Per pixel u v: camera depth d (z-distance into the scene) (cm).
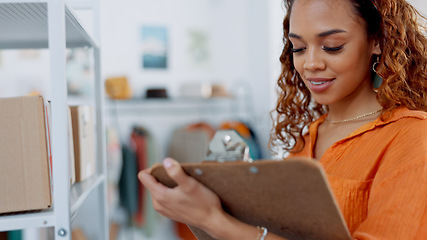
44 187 103
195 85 350
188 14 384
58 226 100
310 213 74
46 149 103
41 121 102
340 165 103
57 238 100
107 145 315
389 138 94
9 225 97
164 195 77
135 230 325
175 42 379
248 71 406
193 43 386
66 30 133
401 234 80
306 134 137
